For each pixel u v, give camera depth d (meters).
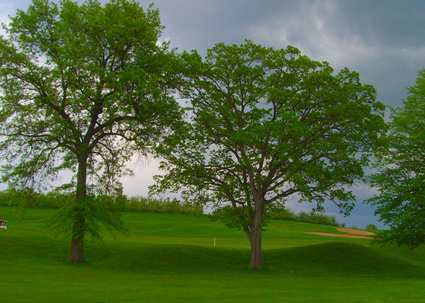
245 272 44.47
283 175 47.44
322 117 45.88
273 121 42.94
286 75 46.44
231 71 46.59
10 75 43.22
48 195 44.72
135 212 99.94
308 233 89.88
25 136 43.66
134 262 46.50
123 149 47.03
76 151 45.19
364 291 31.36
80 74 43.12
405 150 48.62
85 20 43.25
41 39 43.66
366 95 46.22
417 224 45.69
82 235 42.97
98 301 24.75
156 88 42.47
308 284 36.00
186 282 35.38
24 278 33.59
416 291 31.34
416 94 49.56
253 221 47.78
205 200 48.88
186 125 46.19
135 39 43.72
